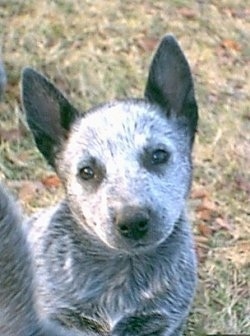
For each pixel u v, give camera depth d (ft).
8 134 4.35
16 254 1.51
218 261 3.79
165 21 5.46
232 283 3.69
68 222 2.90
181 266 2.93
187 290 2.96
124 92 4.79
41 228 2.98
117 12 5.36
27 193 4.04
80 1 5.34
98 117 2.88
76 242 2.89
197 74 5.13
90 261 2.88
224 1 5.87
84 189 2.80
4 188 1.57
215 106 4.88
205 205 4.12
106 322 2.91
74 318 2.90
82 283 2.88
